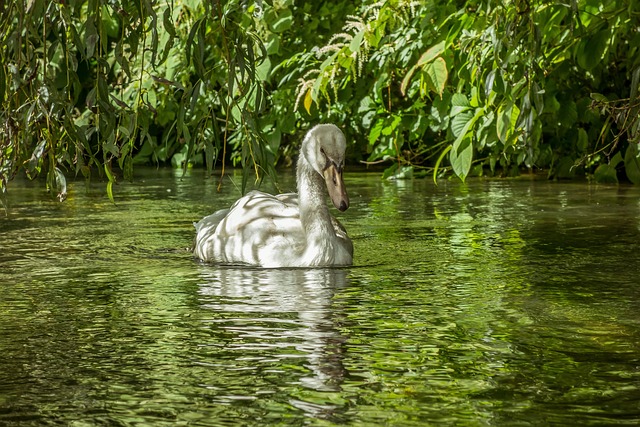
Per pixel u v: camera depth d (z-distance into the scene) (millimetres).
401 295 7594
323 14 20719
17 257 9562
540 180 18594
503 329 6477
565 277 8336
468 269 8750
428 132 20922
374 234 11078
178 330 6500
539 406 4922
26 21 7035
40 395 5160
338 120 21328
